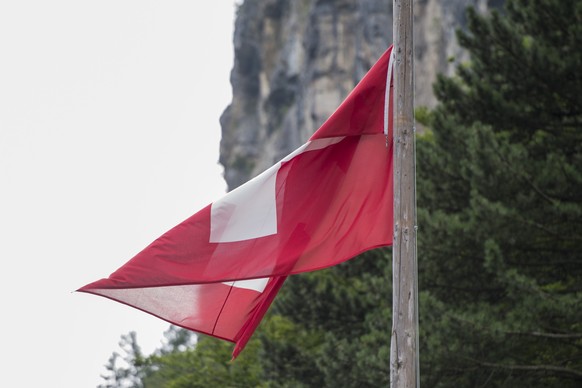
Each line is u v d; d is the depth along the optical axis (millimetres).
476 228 38000
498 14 41906
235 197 21703
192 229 21578
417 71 138500
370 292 41375
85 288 21359
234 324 21672
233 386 52156
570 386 38188
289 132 183625
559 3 40562
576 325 38406
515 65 41281
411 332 20438
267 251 21609
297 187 21812
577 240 38844
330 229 21688
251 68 199375
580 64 40219
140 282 21359
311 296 45188
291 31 189625
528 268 39375
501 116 41688
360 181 21797
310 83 172000
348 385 39156
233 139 198500
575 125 41656
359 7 163125
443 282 39625
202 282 21438
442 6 135250
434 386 36219
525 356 38062
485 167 38219
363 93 21891
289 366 45531
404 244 20734
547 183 38438
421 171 41719
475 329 36219
